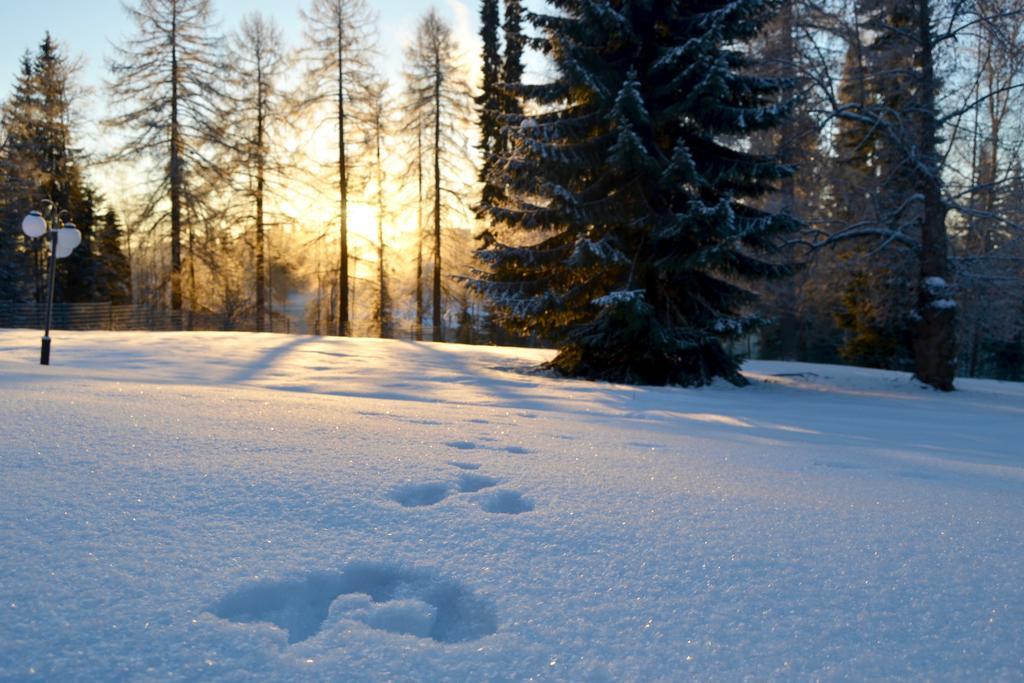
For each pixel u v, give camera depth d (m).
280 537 1.94
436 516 2.21
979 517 2.53
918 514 2.54
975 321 19.88
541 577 1.76
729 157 13.02
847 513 2.50
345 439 3.46
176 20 23.52
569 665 1.32
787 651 1.40
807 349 30.16
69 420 3.38
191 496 2.24
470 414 5.34
